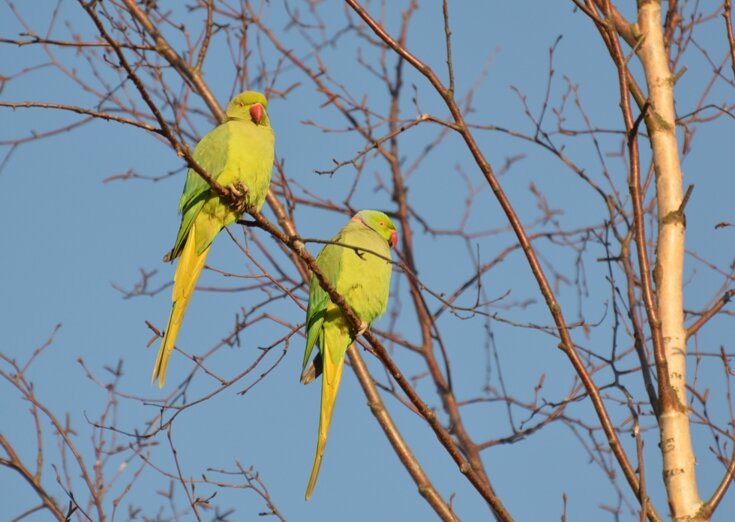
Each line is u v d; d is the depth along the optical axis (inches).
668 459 355.6
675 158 415.2
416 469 470.3
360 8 386.0
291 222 553.0
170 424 394.3
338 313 434.6
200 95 585.0
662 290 394.3
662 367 365.4
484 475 500.4
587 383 368.8
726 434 400.8
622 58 388.8
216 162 435.2
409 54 384.5
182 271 423.2
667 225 403.9
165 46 579.2
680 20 459.2
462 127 384.2
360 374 509.4
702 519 343.0
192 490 399.2
